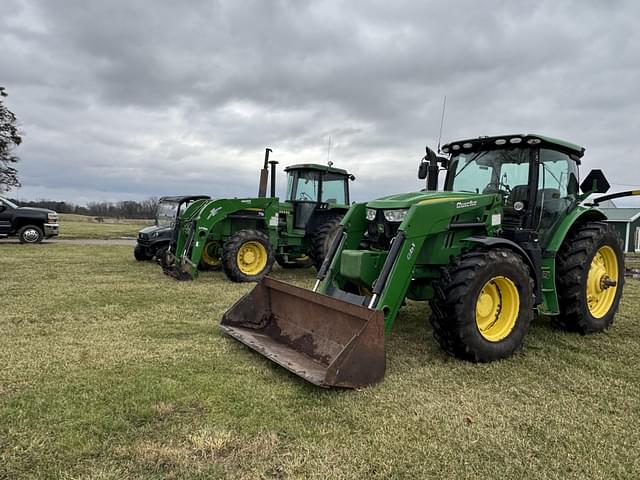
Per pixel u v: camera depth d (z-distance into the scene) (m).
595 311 4.98
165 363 3.63
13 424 2.61
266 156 9.13
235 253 8.02
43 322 4.84
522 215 4.59
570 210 4.95
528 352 4.15
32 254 11.79
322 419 2.77
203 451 2.39
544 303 4.54
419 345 4.27
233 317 4.35
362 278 3.94
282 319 4.28
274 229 8.98
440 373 3.56
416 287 4.38
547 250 4.59
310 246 9.62
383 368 3.31
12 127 31.73
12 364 3.53
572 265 4.65
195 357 3.79
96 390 3.07
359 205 4.54
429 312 5.66
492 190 4.86
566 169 4.98
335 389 3.19
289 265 10.48
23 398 2.93
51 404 2.85
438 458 2.38
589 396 3.20
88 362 3.61
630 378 3.56
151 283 7.49
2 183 31.86
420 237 3.80
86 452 2.35
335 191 9.90
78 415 2.72
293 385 3.25
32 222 15.00
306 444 2.48
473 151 5.07
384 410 2.89
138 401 2.92
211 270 9.48
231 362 3.68
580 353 4.17
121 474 2.18
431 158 4.98
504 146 4.71
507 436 2.62
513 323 3.97
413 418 2.80
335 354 3.54
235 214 8.65
